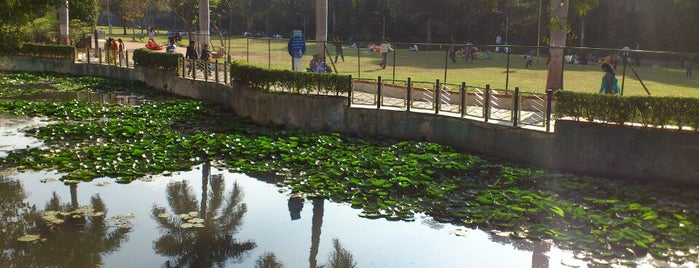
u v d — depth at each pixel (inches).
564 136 500.4
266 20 2930.6
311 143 593.3
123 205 427.2
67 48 1290.6
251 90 730.8
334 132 646.5
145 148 566.6
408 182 451.5
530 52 1150.3
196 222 398.3
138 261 337.4
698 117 455.2
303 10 2876.5
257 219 408.2
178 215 412.5
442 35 2226.9
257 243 368.8
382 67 978.7
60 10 1398.9
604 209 406.6
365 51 1179.3
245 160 538.3
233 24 3024.1
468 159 512.7
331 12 2696.9
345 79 647.1
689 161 457.7
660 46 1642.5
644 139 472.1
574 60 814.5
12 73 1267.2
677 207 406.3
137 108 810.2
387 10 2444.6
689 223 372.5
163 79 1037.2
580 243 353.1
